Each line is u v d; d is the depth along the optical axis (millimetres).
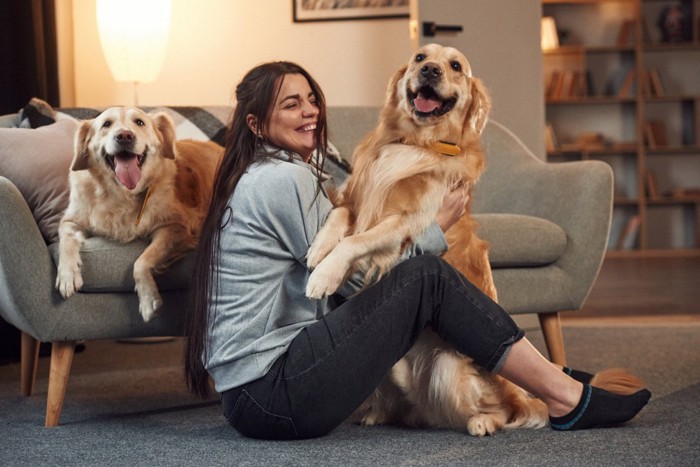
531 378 2053
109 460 1974
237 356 1967
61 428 2344
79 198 2484
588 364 3139
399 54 5016
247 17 5000
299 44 5020
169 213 2531
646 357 3230
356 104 5031
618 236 7715
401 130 2357
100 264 2402
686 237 7738
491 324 2002
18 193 2336
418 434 2139
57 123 2898
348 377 1951
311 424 2006
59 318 2359
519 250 2893
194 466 1884
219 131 3486
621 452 1901
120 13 4277
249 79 2098
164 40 4387
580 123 7734
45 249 2367
